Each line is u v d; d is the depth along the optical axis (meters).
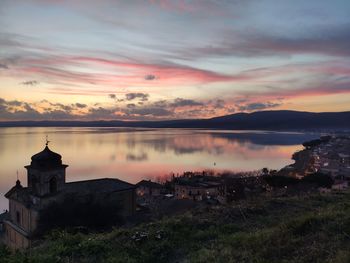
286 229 12.07
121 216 38.84
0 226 48.25
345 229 11.04
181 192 102.56
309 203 18.14
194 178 120.12
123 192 42.84
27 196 40.78
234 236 12.77
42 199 37.91
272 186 59.12
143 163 181.12
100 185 43.25
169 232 13.74
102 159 193.00
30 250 13.52
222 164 182.62
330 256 9.06
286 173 130.62
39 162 39.50
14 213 43.28
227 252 10.99
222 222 15.23
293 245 10.60
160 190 104.31
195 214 17.28
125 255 11.98
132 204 43.81
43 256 11.84
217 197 74.06
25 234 38.00
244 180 85.94
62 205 36.97
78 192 40.31
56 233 15.14
